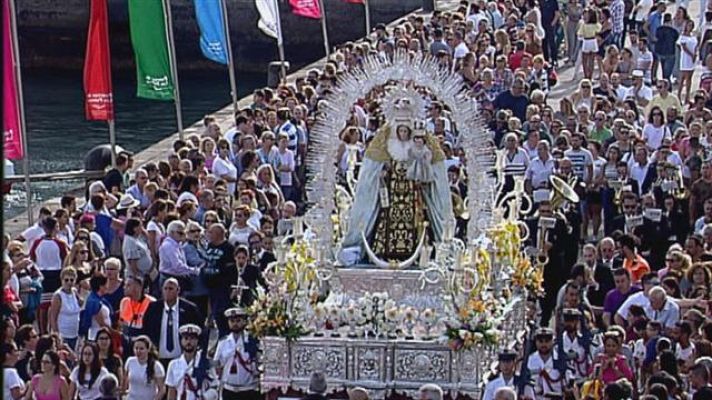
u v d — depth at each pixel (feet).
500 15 213.25
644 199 123.44
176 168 128.06
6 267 93.15
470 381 91.25
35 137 229.66
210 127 142.51
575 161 135.54
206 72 286.87
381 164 98.07
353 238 97.96
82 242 106.11
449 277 92.79
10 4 127.54
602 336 89.61
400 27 196.75
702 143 140.36
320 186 98.68
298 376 92.53
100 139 230.07
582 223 134.92
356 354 92.12
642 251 123.44
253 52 287.48
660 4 194.59
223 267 107.65
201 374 89.81
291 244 99.45
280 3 284.41
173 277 104.73
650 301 96.43
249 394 92.99
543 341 89.66
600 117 149.28
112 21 281.74
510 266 100.07
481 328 90.84
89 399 88.33
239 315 92.53
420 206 98.12
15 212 174.91
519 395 88.07
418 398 88.74
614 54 184.14
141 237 110.93
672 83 193.57
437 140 104.17
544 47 210.79
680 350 90.22
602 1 211.82
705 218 119.85
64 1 288.92
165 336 96.68
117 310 100.83
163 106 253.44
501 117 148.87
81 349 89.81
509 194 104.99
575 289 96.48
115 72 284.00
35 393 87.30
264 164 131.64
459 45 186.50
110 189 128.06
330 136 99.19
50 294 108.58
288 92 159.94
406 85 99.04
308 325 92.58
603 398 81.71
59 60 289.94
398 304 94.12
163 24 147.23
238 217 112.98
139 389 89.40
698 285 100.63
